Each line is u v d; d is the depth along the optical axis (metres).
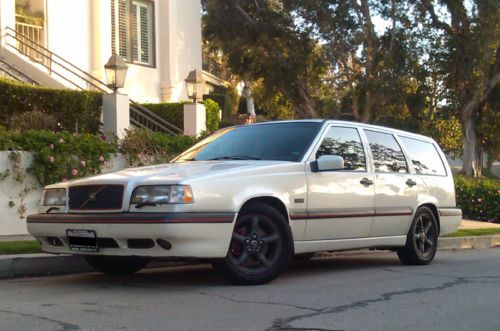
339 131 7.93
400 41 20.95
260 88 25.67
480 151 28.09
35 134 10.30
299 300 6.08
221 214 6.21
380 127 8.70
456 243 12.62
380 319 5.40
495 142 26.98
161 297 6.13
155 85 20.66
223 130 8.37
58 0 17.70
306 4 21.00
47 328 4.88
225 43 22.78
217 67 38.19
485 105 26.14
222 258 6.33
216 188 6.25
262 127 8.02
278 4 22.42
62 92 13.23
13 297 6.10
